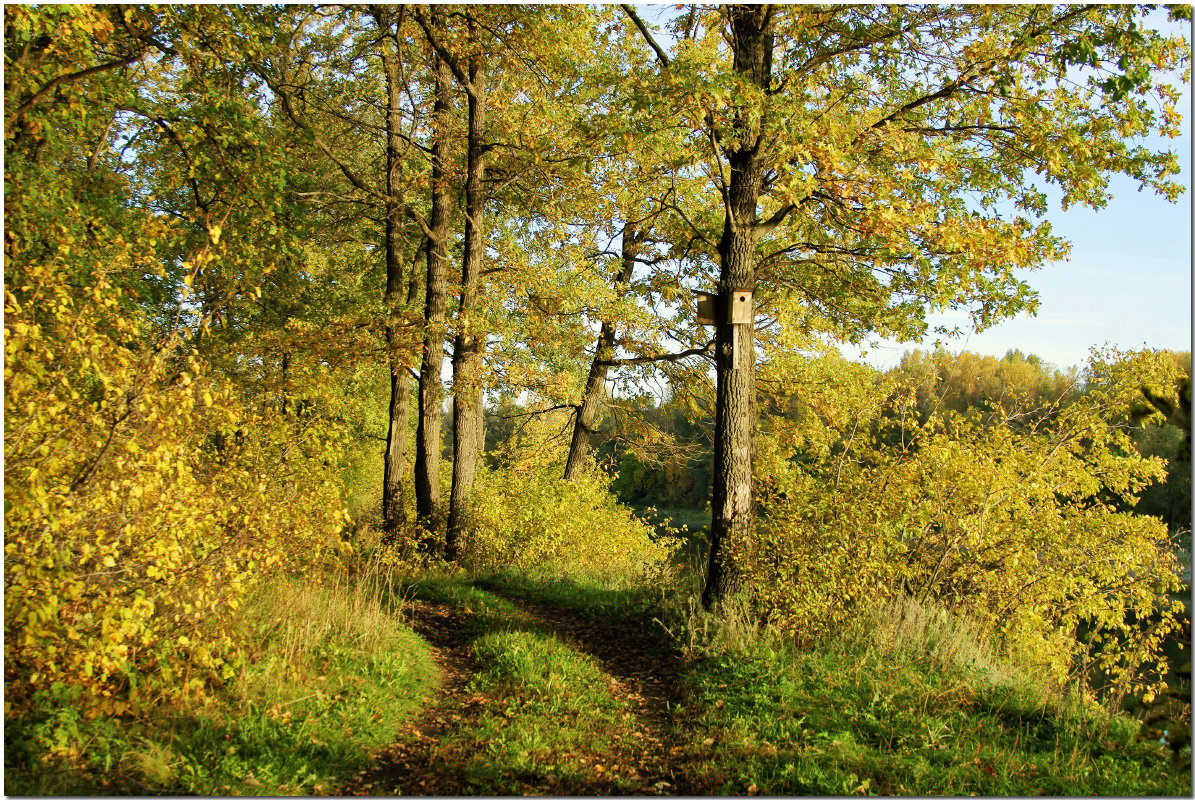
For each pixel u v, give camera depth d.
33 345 5.25
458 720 6.17
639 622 9.42
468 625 9.70
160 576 5.30
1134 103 8.05
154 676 5.49
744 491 8.94
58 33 8.09
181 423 5.97
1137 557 9.67
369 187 15.76
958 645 7.04
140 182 13.76
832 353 14.45
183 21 9.44
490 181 16.02
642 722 6.24
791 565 7.72
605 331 16.95
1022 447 10.29
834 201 8.74
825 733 5.44
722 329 9.16
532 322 15.13
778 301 13.33
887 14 8.59
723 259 9.26
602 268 16.86
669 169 11.26
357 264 19.12
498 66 14.45
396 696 6.55
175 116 9.97
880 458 8.85
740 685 6.54
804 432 14.80
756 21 9.01
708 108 8.08
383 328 15.17
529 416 19.91
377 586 9.25
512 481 15.94
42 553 4.99
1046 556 9.41
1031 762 5.08
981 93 8.62
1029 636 8.79
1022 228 9.07
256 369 14.30
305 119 14.40
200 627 5.95
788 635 7.43
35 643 4.73
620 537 16.14
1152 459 9.91
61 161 11.66
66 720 4.64
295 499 7.90
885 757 5.11
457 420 15.50
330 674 6.52
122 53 9.79
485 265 16.61
